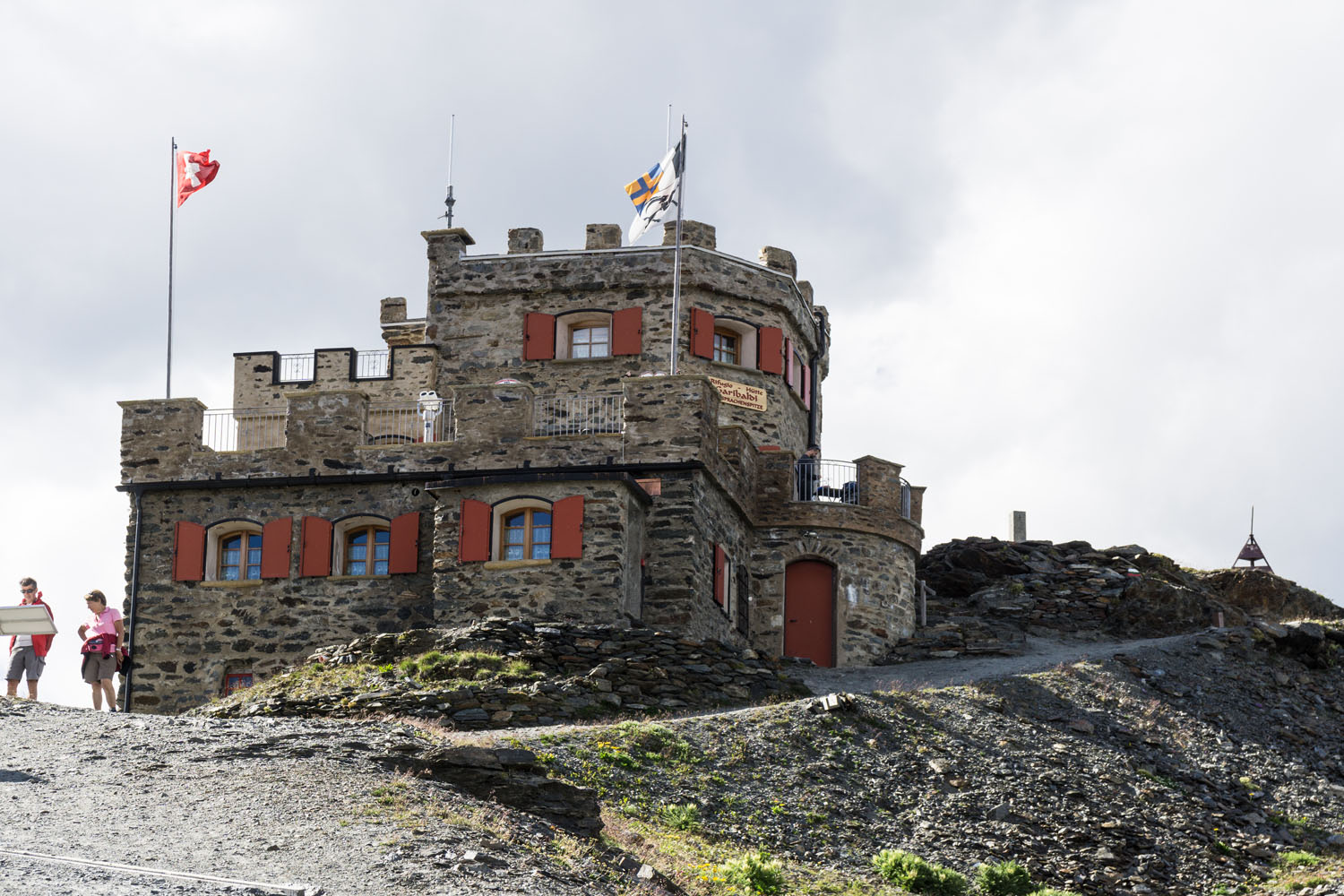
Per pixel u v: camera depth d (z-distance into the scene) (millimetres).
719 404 36344
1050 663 33750
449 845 16516
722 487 35344
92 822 15867
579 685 28281
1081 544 44250
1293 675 34938
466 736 22938
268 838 15938
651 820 22453
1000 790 26312
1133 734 30078
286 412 38375
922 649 37750
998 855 24453
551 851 17734
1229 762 29734
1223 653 34969
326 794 17641
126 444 35656
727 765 25031
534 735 24516
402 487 34562
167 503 35281
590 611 31438
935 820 25109
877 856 22953
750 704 29703
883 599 37844
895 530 38312
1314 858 26328
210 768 18328
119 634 25484
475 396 34844
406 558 33969
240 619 34219
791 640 37312
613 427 35875
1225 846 26375
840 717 27516
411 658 29016
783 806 24156
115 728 20125
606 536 31734
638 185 39594
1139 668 33344
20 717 20406
